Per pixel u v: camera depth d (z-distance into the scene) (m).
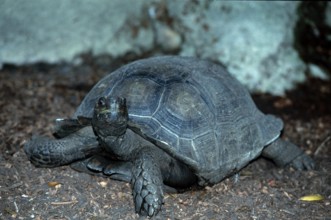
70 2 12.01
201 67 7.54
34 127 8.75
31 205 6.36
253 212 6.61
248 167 8.20
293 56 11.83
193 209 6.55
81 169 7.01
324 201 7.04
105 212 6.33
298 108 10.89
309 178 7.76
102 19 12.23
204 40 11.94
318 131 9.79
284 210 6.73
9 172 7.03
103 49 12.28
